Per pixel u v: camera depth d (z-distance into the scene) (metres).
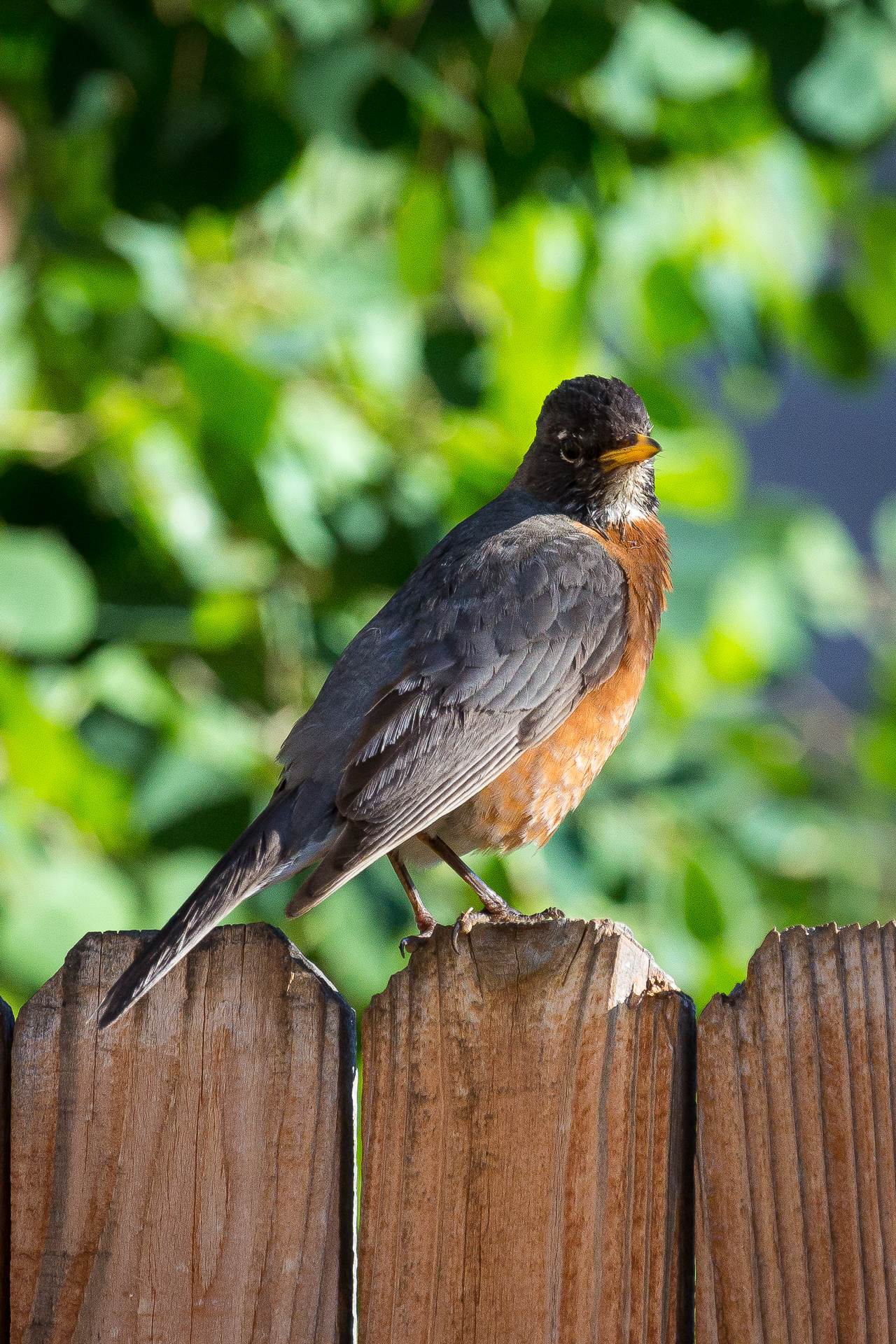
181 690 10.60
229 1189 5.26
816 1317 4.77
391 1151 5.22
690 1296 4.89
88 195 11.25
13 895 8.99
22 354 10.38
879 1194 4.76
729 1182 4.91
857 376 13.17
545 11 10.59
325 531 10.50
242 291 10.84
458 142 11.15
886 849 13.19
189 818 9.88
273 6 10.30
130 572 10.59
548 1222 5.04
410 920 10.28
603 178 11.55
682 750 11.38
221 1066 5.32
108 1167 5.34
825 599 12.95
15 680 9.23
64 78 10.49
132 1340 5.23
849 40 10.87
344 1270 5.14
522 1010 5.18
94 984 5.47
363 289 11.01
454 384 11.26
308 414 10.68
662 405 11.93
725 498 11.52
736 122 11.55
